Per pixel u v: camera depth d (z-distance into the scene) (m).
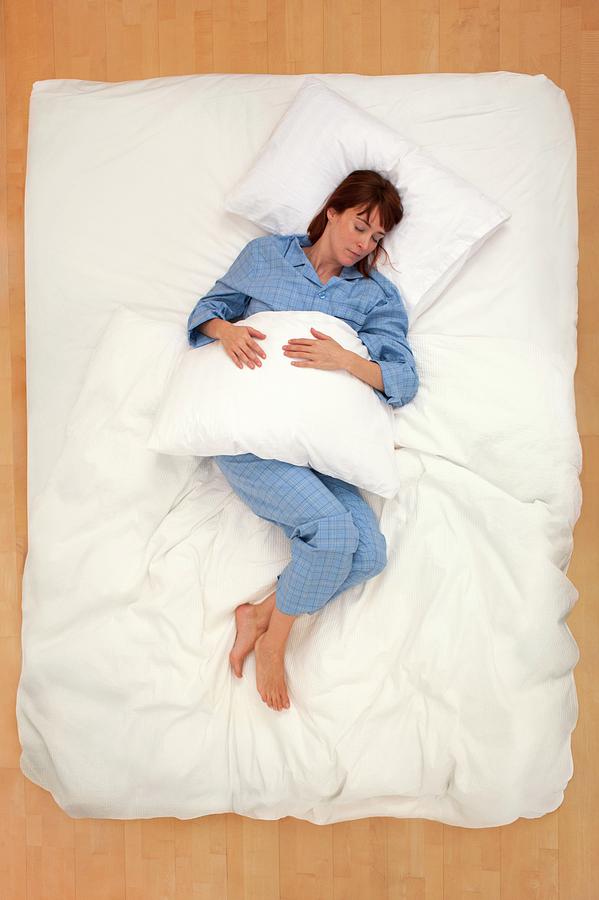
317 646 1.59
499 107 1.76
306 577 1.54
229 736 1.62
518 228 1.71
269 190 1.71
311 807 1.65
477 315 1.71
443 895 1.85
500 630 1.57
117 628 1.64
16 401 2.04
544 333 1.69
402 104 1.78
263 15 2.02
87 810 1.67
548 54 1.94
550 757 1.56
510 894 1.84
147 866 1.92
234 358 1.55
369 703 1.58
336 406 1.53
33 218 1.84
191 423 1.53
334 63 2.00
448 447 1.64
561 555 1.63
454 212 1.66
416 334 1.71
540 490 1.62
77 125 1.84
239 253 1.79
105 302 1.81
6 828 1.97
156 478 1.67
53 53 2.08
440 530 1.62
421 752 1.57
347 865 1.87
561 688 1.59
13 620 2.02
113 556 1.66
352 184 1.62
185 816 1.67
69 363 1.81
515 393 1.64
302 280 1.66
